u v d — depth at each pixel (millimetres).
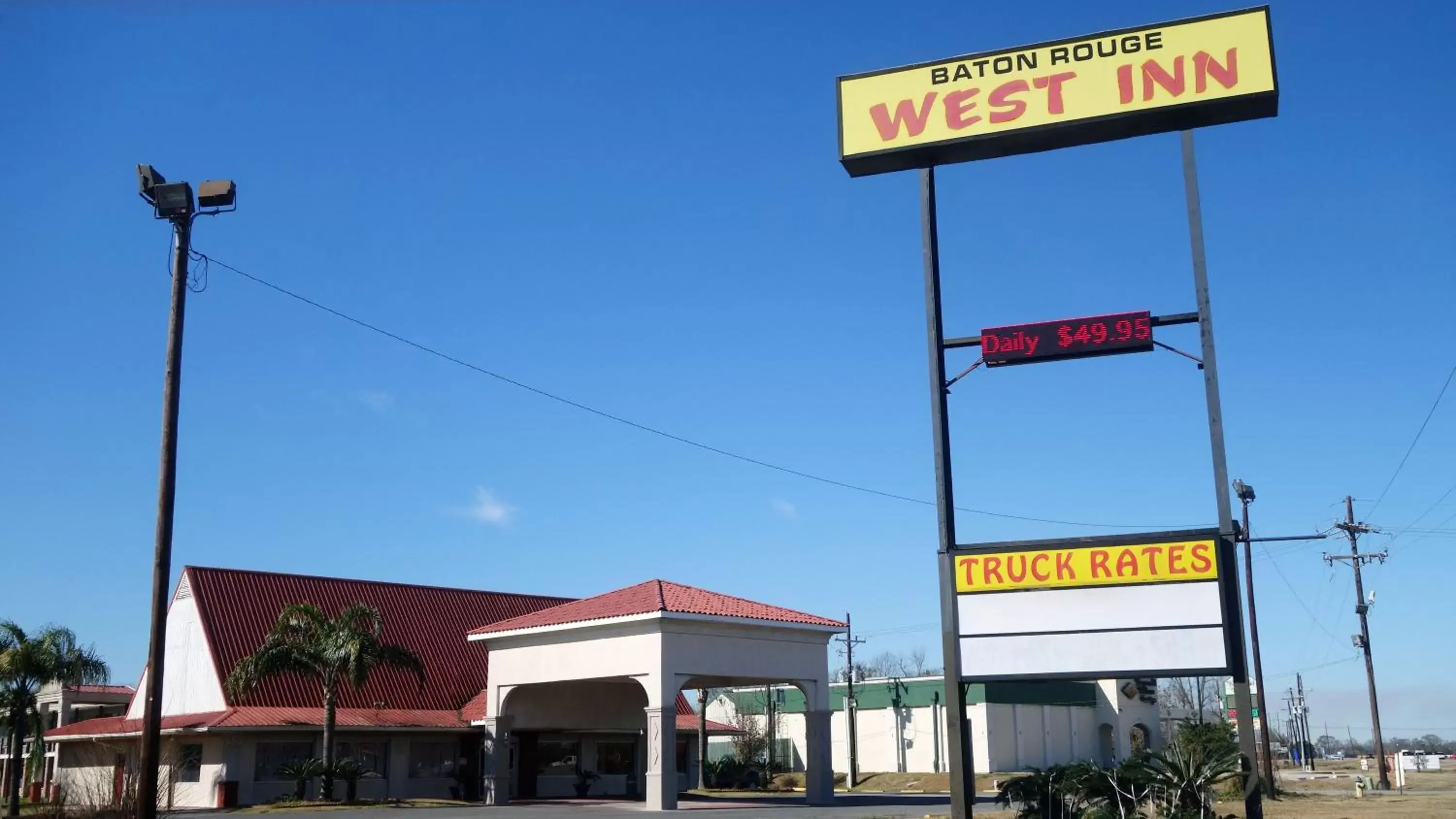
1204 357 18547
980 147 20219
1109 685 73750
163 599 20391
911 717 70312
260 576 44812
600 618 35156
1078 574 18625
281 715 38000
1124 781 20625
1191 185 19125
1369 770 84562
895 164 20703
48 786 43188
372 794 39375
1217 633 17844
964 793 18500
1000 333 19531
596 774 44188
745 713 74250
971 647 18906
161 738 36031
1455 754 188250
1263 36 19172
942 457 19719
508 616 50094
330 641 36719
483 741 41719
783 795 47094
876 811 33406
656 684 33688
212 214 22047
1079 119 19703
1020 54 20234
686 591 37125
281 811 33406
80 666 40188
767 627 36281
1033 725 68875
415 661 38031
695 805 36000
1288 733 119438
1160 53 19562
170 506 20703
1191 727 44875
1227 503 18188
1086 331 19062
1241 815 32312
